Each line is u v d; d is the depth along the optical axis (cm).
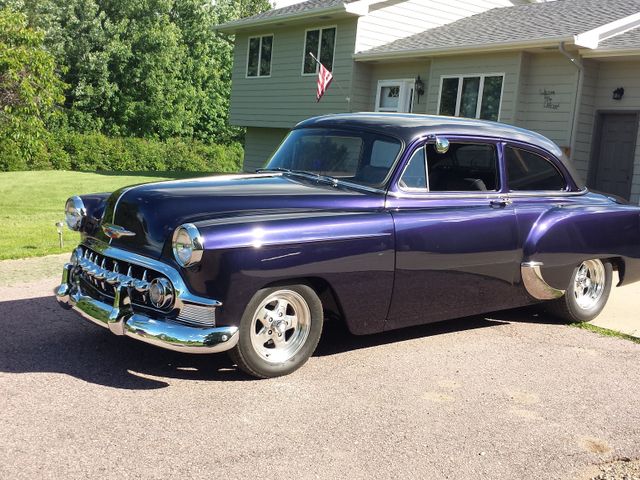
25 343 496
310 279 453
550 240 560
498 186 552
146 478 313
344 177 508
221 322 414
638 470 350
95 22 3572
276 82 2162
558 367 506
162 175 2536
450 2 2003
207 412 391
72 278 486
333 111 1944
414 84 1770
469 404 426
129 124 3784
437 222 496
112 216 462
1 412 375
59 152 3017
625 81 1349
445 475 335
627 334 599
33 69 1448
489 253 529
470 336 576
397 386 449
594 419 414
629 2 1636
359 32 1845
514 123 1473
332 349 521
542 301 593
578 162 1405
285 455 344
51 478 308
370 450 356
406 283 488
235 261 409
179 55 3819
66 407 387
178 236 406
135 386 424
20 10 3353
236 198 454
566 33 1334
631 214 630
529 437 384
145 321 417
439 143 511
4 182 1975
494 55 1507
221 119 4225
